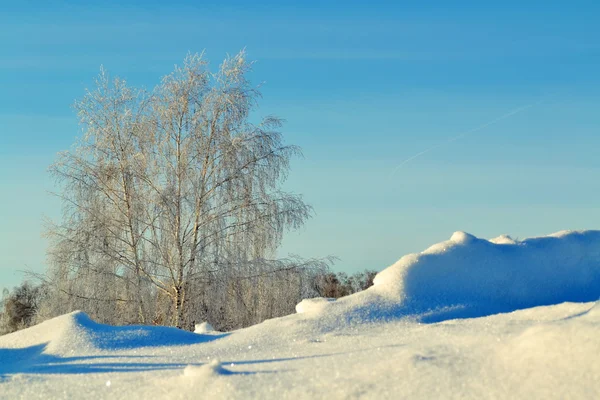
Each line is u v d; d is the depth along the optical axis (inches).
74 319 225.1
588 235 248.4
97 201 625.0
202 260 613.0
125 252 629.9
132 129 631.2
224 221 624.4
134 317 617.0
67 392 140.2
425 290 219.3
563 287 232.2
